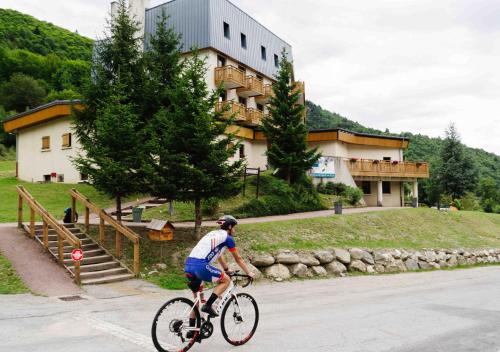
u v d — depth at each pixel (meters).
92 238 15.02
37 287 10.75
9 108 75.88
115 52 16.61
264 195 24.25
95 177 14.71
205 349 6.20
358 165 33.59
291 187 25.83
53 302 9.48
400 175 36.06
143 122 15.67
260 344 6.46
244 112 32.03
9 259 12.45
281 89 27.09
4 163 48.88
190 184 14.28
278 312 9.01
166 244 15.05
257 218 21.72
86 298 10.03
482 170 96.00
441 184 54.84
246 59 34.78
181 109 14.44
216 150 14.57
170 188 14.12
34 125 31.58
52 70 90.94
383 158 38.66
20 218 16.22
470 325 8.03
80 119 16.56
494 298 11.50
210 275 6.16
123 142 14.45
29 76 83.12
